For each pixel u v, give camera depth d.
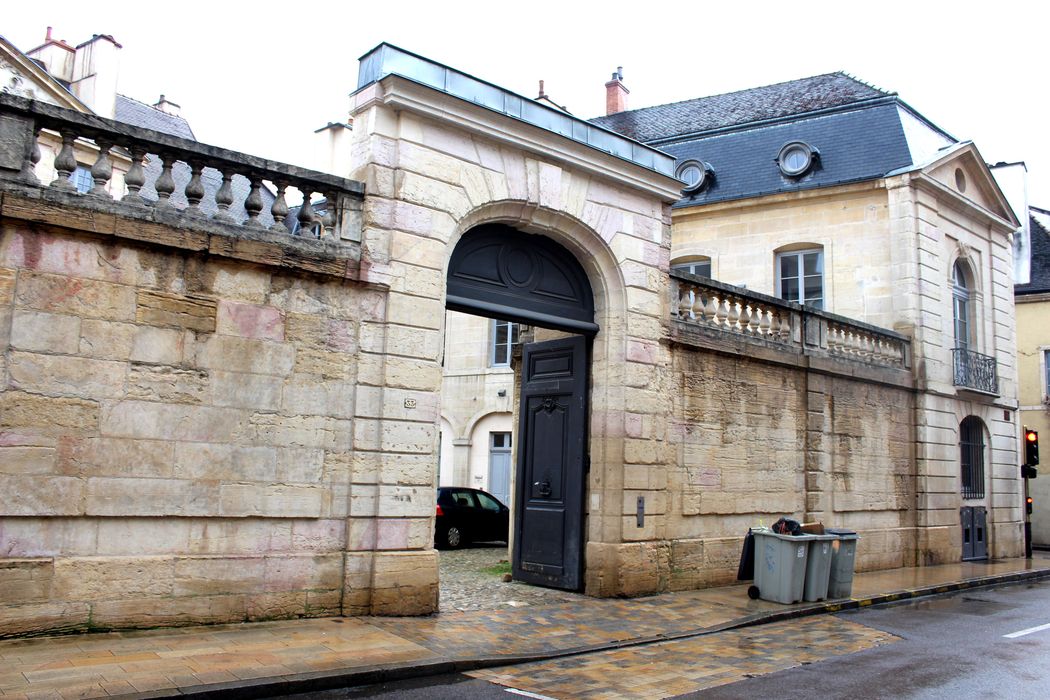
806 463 12.87
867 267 16.50
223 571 7.24
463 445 22.66
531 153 9.64
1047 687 6.35
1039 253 24.56
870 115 17.56
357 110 8.70
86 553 6.66
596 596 9.98
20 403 6.45
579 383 10.65
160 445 7.03
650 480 10.42
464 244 9.52
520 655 6.99
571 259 10.52
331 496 7.88
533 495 11.06
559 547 10.57
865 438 14.19
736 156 18.78
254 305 7.61
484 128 9.11
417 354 8.43
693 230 18.53
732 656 7.44
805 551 10.20
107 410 6.81
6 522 6.35
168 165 7.34
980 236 18.25
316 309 7.95
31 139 6.66
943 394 16.09
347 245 8.16
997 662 7.29
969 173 17.84
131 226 6.96
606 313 10.48
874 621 9.55
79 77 16.64
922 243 16.08
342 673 5.98
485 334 22.84
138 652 6.14
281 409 7.66
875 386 14.59
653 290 10.78
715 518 11.43
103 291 6.87
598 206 10.29
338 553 7.86
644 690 6.18
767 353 12.27
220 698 5.41
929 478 15.45
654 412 10.58
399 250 8.41
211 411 7.30
